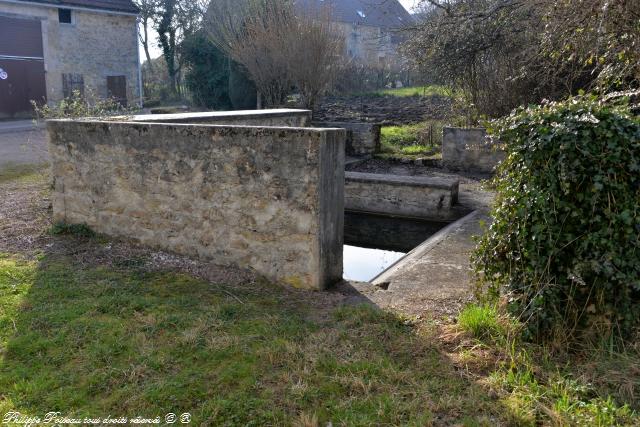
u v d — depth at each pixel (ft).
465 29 38.01
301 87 54.24
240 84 65.57
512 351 10.62
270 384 10.08
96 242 18.57
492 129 12.30
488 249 12.12
